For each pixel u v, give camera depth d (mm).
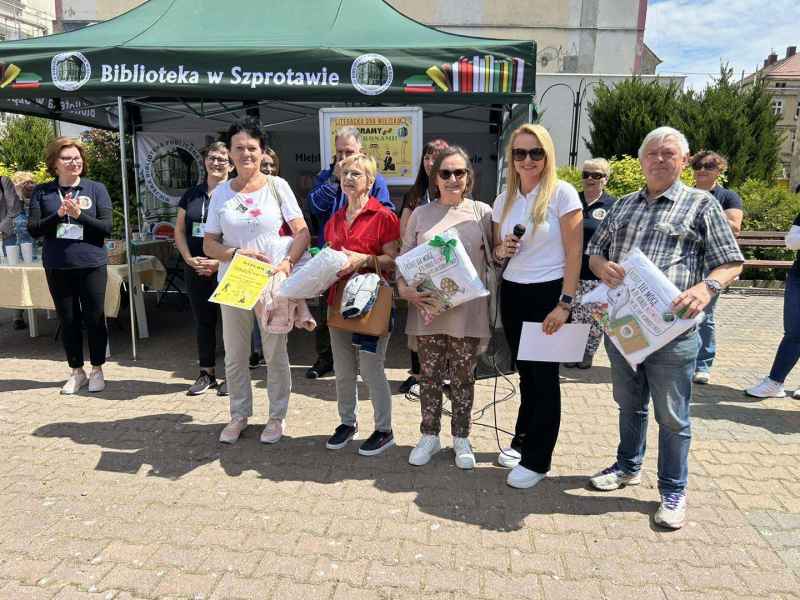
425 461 3363
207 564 2465
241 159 3326
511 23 18266
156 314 7297
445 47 4625
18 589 2303
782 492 3105
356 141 4023
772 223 9555
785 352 4434
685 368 2627
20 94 4820
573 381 4918
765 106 10781
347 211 3322
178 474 3236
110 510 2869
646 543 2646
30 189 6566
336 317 3252
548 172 2863
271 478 3201
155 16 5633
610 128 11336
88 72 4715
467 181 3062
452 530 2730
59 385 4641
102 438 3680
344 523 2775
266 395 4469
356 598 2277
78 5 17938
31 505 2904
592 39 18391
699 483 3189
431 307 2965
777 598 2297
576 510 2908
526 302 2947
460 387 3238
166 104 7930
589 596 2301
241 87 4680
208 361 4559
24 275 5348
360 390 4641
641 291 2543
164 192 8297
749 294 9125
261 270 3219
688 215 2562
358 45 4719
